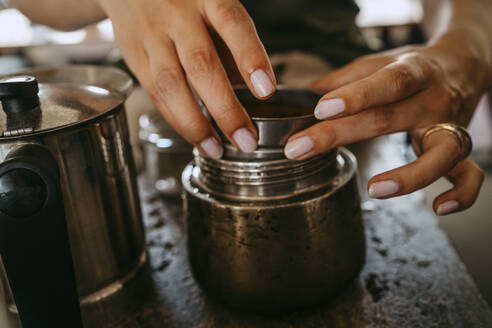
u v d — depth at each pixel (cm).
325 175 26
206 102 24
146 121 42
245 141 24
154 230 37
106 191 25
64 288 21
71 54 99
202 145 25
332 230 26
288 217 25
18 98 23
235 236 25
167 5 26
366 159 45
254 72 23
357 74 30
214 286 27
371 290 30
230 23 24
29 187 20
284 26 58
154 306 29
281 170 25
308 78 51
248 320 28
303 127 25
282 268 25
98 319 27
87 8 38
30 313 21
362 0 114
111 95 26
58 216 20
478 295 29
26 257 21
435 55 29
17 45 97
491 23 35
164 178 40
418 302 29
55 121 23
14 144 22
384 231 35
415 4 106
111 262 27
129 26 27
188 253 29
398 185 24
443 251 33
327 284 26
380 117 26
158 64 25
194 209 27
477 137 91
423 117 27
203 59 24
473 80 30
